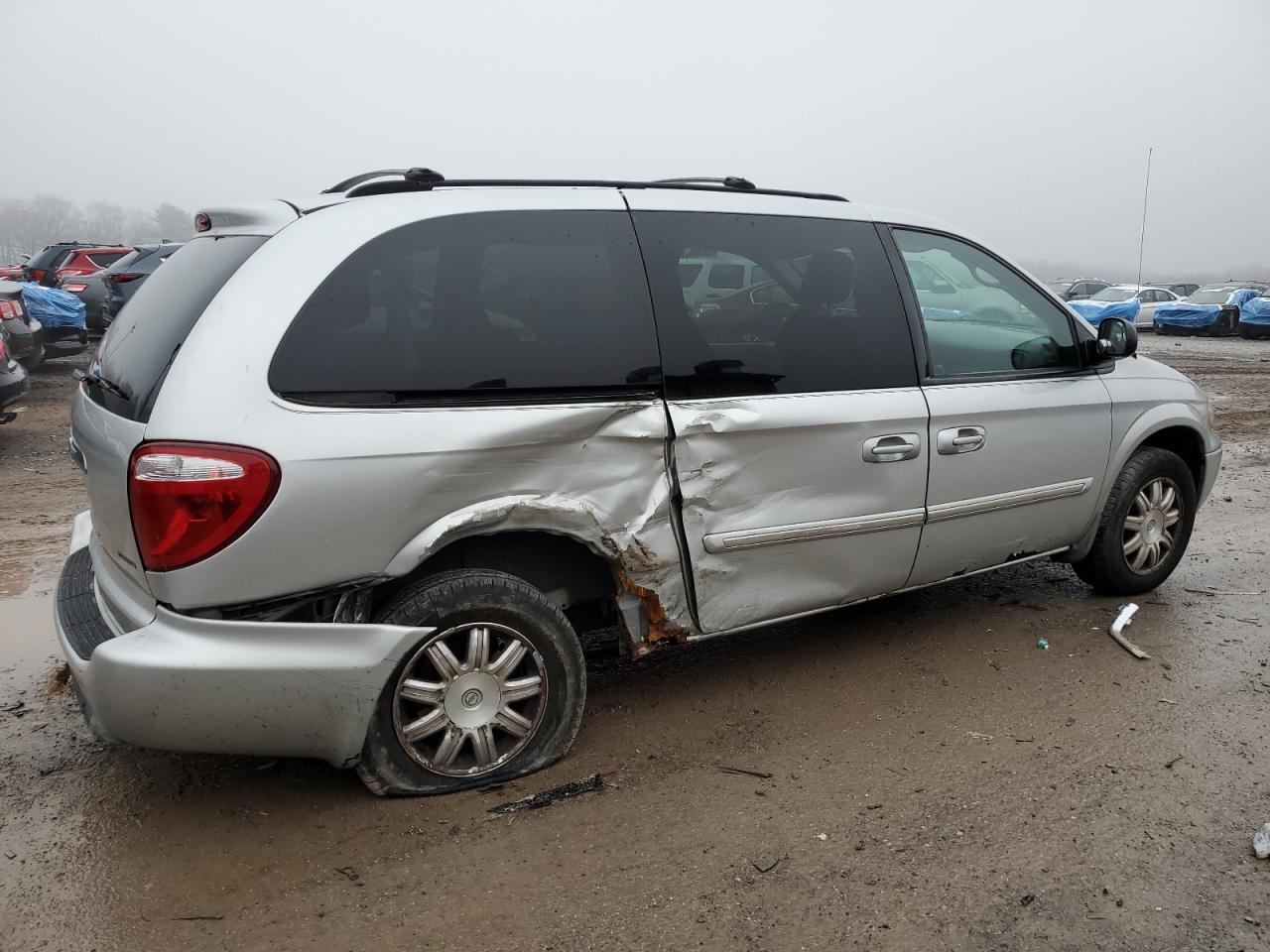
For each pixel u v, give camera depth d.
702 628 3.58
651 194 3.55
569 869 2.83
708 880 2.78
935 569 4.18
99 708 2.81
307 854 2.89
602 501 3.27
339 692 2.92
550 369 3.19
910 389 3.95
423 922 2.60
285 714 2.88
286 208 3.18
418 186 3.26
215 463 2.71
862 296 3.91
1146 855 2.90
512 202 3.29
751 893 2.72
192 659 2.75
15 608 5.01
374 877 2.79
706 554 3.51
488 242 3.20
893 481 3.88
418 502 2.96
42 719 3.76
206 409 2.74
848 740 3.60
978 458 4.14
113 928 2.57
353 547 2.89
